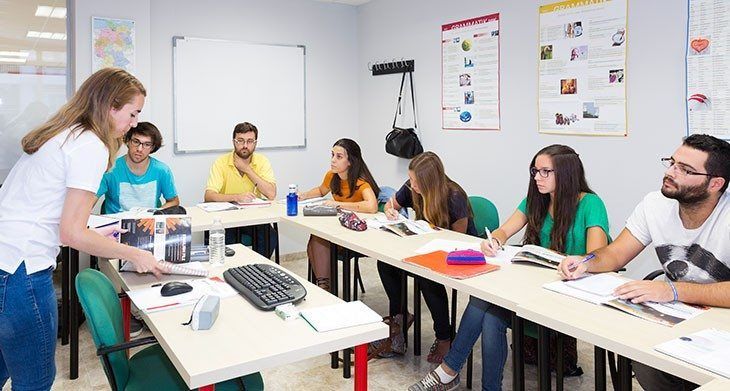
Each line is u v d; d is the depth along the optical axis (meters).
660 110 2.95
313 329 1.55
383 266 3.02
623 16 3.08
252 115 4.71
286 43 4.83
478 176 4.12
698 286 1.68
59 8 3.81
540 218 2.48
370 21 5.06
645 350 1.38
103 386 2.61
